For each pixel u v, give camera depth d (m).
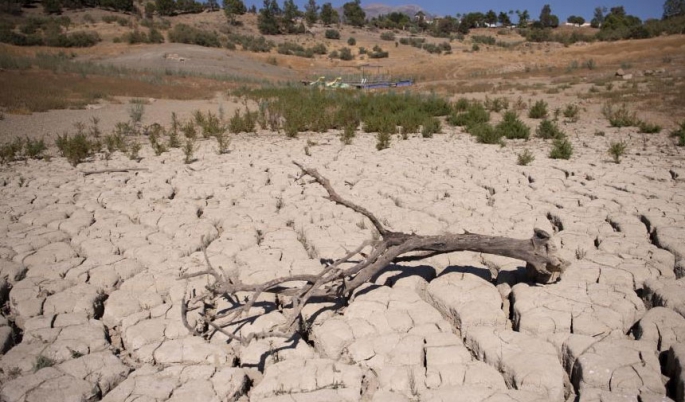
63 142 11.14
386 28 124.75
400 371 3.22
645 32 68.44
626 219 5.89
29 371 3.33
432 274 4.66
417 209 6.72
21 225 6.07
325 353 3.55
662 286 4.02
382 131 14.41
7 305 4.33
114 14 97.06
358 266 3.99
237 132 15.16
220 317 3.59
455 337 3.56
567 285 4.12
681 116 15.66
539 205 6.63
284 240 5.61
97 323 3.89
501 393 2.98
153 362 3.48
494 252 4.09
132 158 10.70
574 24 130.75
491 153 10.91
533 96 23.86
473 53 71.56
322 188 7.84
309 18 117.19
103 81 32.62
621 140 12.53
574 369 3.22
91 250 5.30
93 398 3.09
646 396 2.84
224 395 3.09
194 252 5.33
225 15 111.44
